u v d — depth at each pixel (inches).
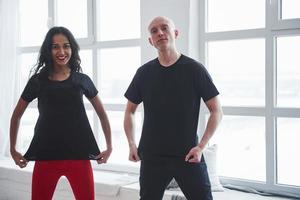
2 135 153.9
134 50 134.3
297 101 107.2
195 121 76.9
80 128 86.2
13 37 153.1
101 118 92.0
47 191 85.4
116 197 114.0
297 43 106.2
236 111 115.1
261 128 112.6
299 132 107.0
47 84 85.2
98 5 141.2
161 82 77.5
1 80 153.6
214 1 118.3
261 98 112.3
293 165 108.7
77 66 89.5
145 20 123.2
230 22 116.0
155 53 121.6
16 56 154.6
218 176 118.0
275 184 109.5
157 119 77.4
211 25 119.3
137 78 81.9
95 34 140.9
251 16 112.4
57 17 152.1
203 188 75.4
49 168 85.1
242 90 115.1
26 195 133.6
